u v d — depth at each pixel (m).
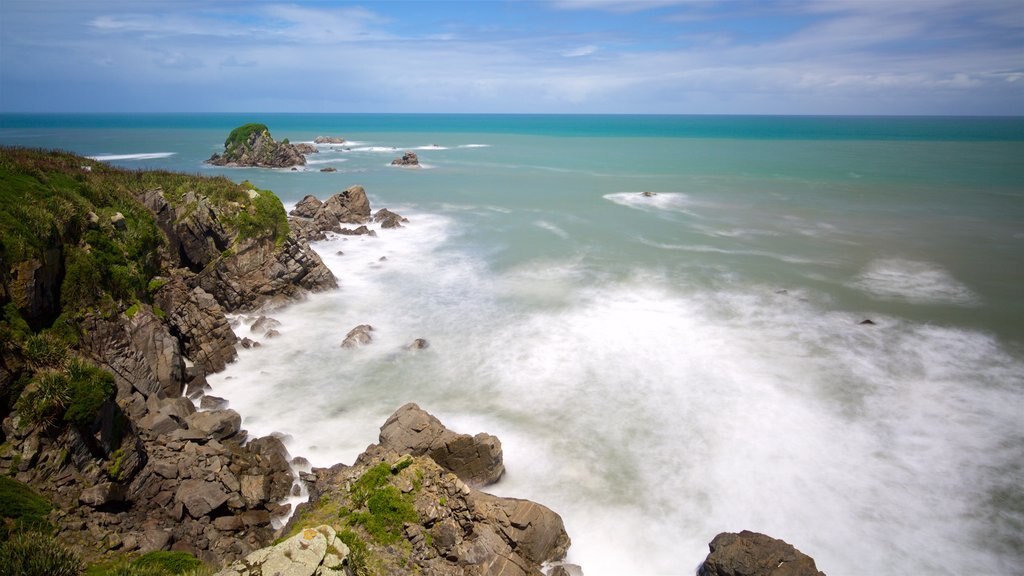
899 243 61.22
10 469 20.38
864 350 36.81
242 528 21.88
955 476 25.59
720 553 19.80
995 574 20.80
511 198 88.50
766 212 77.62
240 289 42.03
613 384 33.03
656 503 24.25
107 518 20.45
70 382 21.91
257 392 32.16
